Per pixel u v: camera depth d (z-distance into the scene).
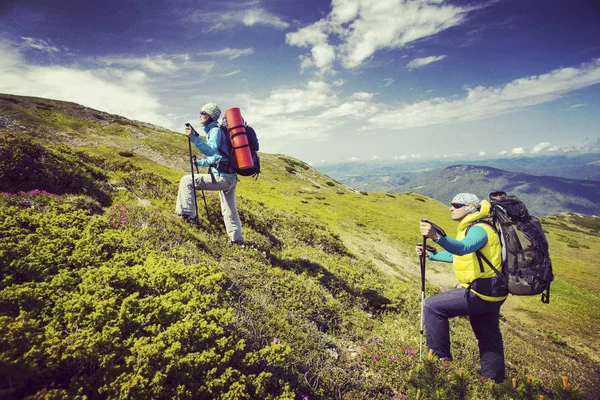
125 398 2.79
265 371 3.84
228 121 6.83
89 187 7.73
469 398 3.82
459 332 8.45
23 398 2.59
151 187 9.96
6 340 2.78
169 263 5.08
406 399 4.44
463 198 4.53
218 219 9.43
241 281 5.90
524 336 13.09
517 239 4.04
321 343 5.07
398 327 7.05
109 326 3.42
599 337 19.08
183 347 3.45
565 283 33.78
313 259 10.12
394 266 23.23
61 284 3.87
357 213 43.97
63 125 64.25
